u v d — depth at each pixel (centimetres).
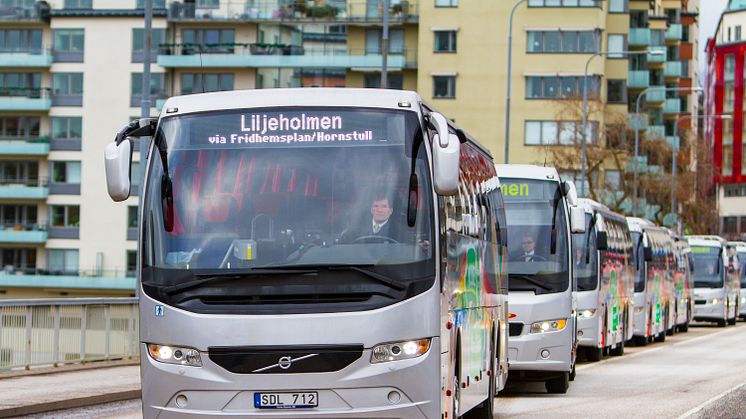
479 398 1686
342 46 9756
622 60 10356
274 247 1289
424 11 9688
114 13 9638
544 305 2383
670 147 9456
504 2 9656
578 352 3603
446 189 1270
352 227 1291
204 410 1277
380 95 1345
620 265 3834
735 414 2003
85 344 2806
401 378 1263
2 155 9825
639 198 9175
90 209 9650
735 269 7438
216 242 1300
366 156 1319
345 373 1262
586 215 3338
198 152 1340
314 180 1311
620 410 2075
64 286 9488
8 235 9631
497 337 1920
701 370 3128
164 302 1295
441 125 1285
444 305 1330
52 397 2170
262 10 9594
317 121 1334
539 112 9656
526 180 2464
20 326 2564
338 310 1266
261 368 1267
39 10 9681
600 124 9444
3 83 9794
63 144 9744
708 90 19012
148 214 1329
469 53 9694
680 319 5759
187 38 9631
